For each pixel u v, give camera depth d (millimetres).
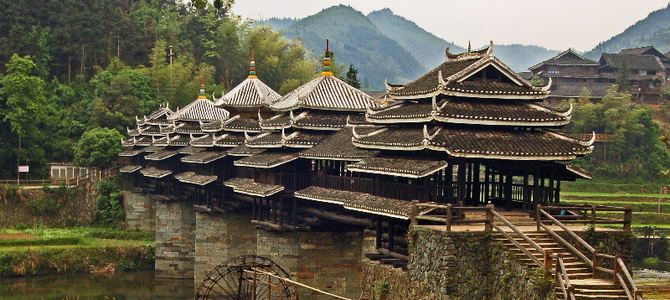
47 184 104500
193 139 80000
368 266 43500
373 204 42281
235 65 137125
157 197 85688
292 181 57250
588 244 32625
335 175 53844
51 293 74375
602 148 108625
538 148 38312
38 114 107250
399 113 42219
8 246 86188
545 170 40250
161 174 85062
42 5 129750
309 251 57469
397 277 39500
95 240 92375
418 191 39375
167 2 160500
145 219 98750
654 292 50438
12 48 119062
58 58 127562
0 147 106125
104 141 106062
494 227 34312
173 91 119750
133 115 112125
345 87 61562
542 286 30266
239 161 62469
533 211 39188
